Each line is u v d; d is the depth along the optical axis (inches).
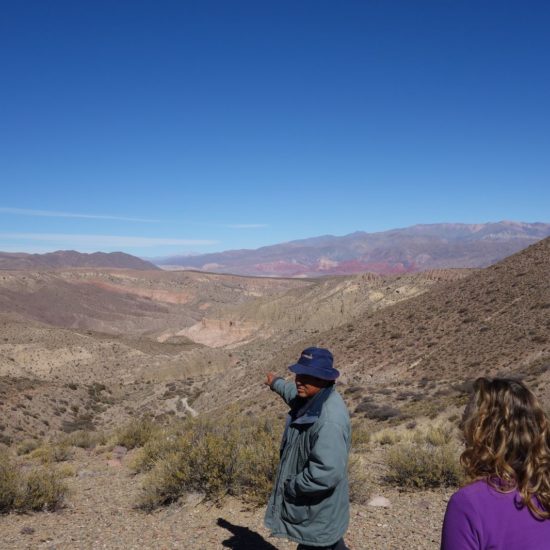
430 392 1465.3
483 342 1859.0
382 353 2208.4
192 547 247.9
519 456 85.4
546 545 80.3
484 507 83.1
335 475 150.8
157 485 328.5
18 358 3971.5
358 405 1348.4
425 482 365.1
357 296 5880.9
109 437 747.4
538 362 1376.7
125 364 4308.6
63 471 458.6
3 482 318.7
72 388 3297.2
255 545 247.9
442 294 2615.7
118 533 274.5
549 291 1975.9
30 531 279.4
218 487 316.2
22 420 2266.2
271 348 5438.0
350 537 259.8
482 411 89.8
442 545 86.3
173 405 3289.9
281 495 165.9
